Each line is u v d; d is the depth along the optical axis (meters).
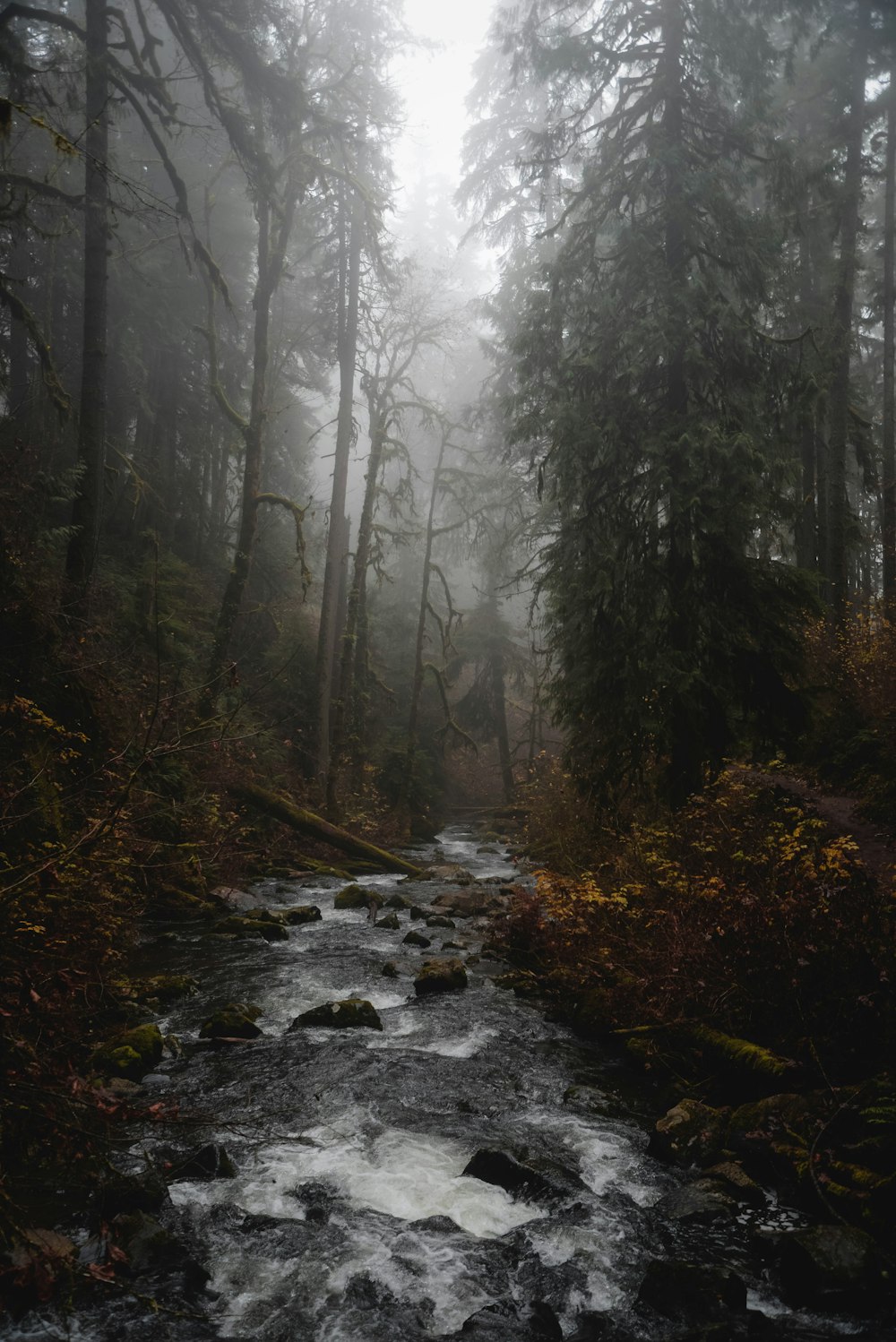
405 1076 5.79
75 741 9.03
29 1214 3.70
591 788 11.49
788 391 11.02
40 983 4.50
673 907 6.53
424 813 23.44
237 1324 3.19
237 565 16.14
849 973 5.25
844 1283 3.41
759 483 10.37
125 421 22.56
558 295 11.73
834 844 5.90
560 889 7.84
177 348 23.66
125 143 23.42
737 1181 4.34
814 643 13.84
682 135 11.81
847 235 17.06
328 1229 3.88
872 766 9.96
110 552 19.92
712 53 11.53
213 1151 4.41
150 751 5.13
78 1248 3.44
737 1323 3.29
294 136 16.89
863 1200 3.97
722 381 11.16
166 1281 3.37
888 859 7.02
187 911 10.48
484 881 14.34
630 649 10.66
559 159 12.52
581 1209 4.12
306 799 17.77
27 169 18.83
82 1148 3.58
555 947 7.98
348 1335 3.15
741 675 10.61
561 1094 5.73
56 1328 3.07
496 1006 7.48
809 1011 5.34
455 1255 3.71
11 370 19.88
